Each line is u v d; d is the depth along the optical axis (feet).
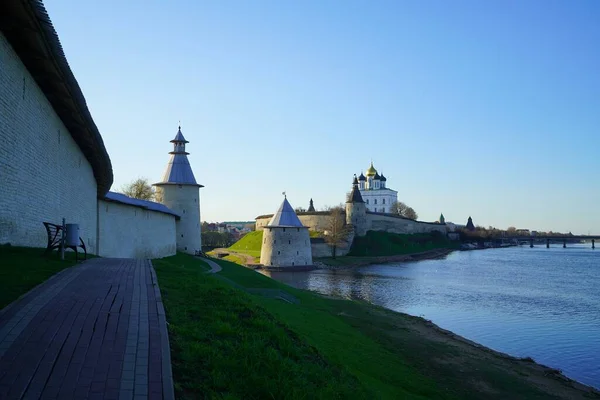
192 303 39.47
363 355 60.29
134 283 42.63
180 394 22.21
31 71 57.26
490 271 252.01
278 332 36.81
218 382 24.48
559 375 70.08
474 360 72.64
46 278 40.57
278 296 92.22
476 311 127.44
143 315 31.24
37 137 60.75
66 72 55.57
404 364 63.57
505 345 91.20
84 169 93.61
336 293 162.40
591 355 84.64
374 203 522.88
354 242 373.81
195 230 193.88
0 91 47.70
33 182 59.72
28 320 27.55
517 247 633.61
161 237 154.71
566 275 228.43
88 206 98.17
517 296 155.94
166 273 53.88
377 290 171.42
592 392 63.52
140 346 25.31
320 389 29.01
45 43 48.19
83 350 23.85
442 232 522.06
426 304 138.92
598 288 177.17
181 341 28.55
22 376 20.35
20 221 55.42
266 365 28.76
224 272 120.37
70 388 19.76
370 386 41.19
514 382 64.23
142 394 19.94
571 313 124.98
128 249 125.59
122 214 122.11
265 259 281.54
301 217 403.95
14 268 42.91
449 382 60.59
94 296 35.22
